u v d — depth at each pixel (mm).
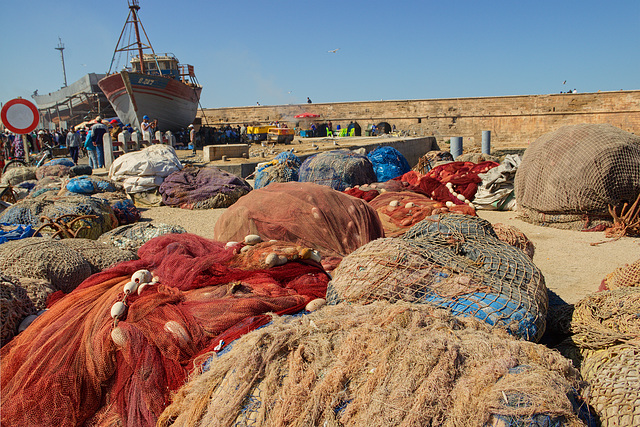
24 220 6926
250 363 2279
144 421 2502
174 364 2701
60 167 13148
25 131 8148
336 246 5027
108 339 2750
